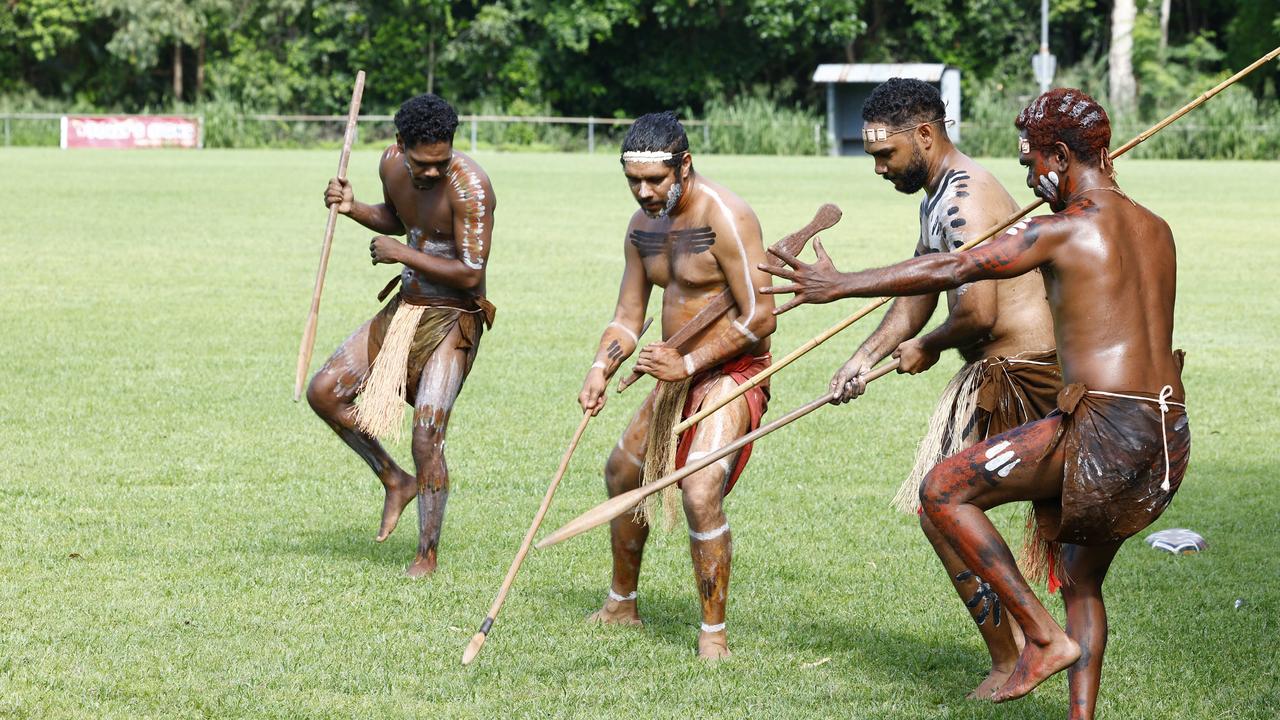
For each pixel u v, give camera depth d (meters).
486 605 6.55
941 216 5.58
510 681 5.58
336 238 22.28
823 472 9.13
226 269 18.50
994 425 5.60
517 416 10.63
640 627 6.34
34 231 22.42
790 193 31.80
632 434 6.24
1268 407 11.10
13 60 59.16
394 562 7.21
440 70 59.50
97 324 14.12
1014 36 60.81
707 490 5.84
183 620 6.18
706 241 5.95
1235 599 6.75
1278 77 58.00
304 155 47.53
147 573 6.83
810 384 11.91
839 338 14.29
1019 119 5.06
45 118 53.84
